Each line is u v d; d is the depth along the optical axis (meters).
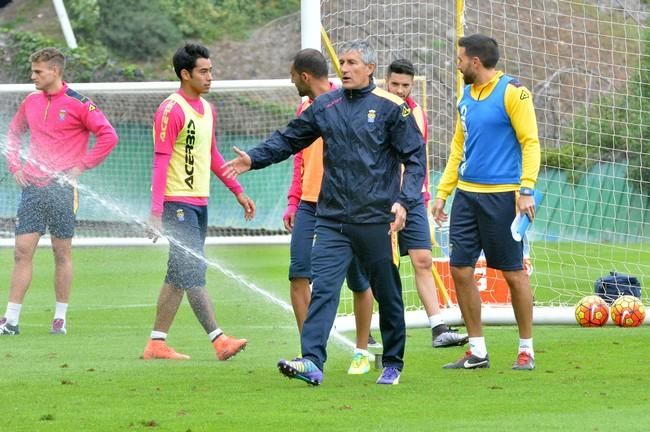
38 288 36.88
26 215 25.88
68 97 25.53
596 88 39.94
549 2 51.81
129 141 51.75
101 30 87.94
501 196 19.97
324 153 17.81
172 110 21.34
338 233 17.75
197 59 21.53
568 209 40.16
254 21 92.38
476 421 14.98
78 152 25.72
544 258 40.41
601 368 20.22
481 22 51.81
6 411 16.02
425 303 23.70
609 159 38.78
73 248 45.88
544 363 20.94
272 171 51.56
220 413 15.72
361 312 19.45
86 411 15.99
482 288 28.84
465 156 20.33
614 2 47.03
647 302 30.92
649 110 36.75
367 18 36.72
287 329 26.98
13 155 25.78
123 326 27.72
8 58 82.00
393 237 17.84
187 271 21.58
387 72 23.86
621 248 39.66
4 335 25.77
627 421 14.91
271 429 14.56
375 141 17.53
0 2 91.56
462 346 23.70
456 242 20.36
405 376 19.34
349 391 17.61
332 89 18.48
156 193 21.28
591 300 26.64
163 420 15.25
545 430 14.32
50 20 89.75
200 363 21.08
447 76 35.94
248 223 51.38
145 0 89.56
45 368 20.34
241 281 38.81
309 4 25.02
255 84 36.00
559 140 40.66
